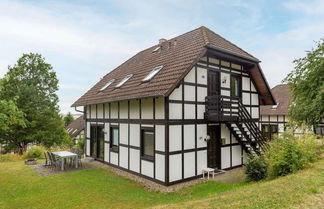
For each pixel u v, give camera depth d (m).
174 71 8.27
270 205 3.67
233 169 10.55
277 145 7.46
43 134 21.36
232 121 9.65
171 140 8.05
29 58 22.23
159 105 8.34
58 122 23.61
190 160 8.67
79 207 6.07
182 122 8.47
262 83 11.98
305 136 8.14
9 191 7.43
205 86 9.52
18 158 14.51
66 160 12.34
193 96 8.96
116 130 11.32
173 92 8.21
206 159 9.33
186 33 12.38
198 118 9.11
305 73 10.40
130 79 11.21
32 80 21.81
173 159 8.09
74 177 9.16
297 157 6.63
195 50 8.91
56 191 7.41
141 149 9.30
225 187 7.48
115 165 11.08
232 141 10.72
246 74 11.70
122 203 6.35
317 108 9.23
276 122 19.53
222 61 10.37
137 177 9.20
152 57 12.28
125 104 10.45
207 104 9.30
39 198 6.77
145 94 8.04
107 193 7.21
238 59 10.38
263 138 10.70
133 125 9.84
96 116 13.17
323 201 3.64
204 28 11.38
